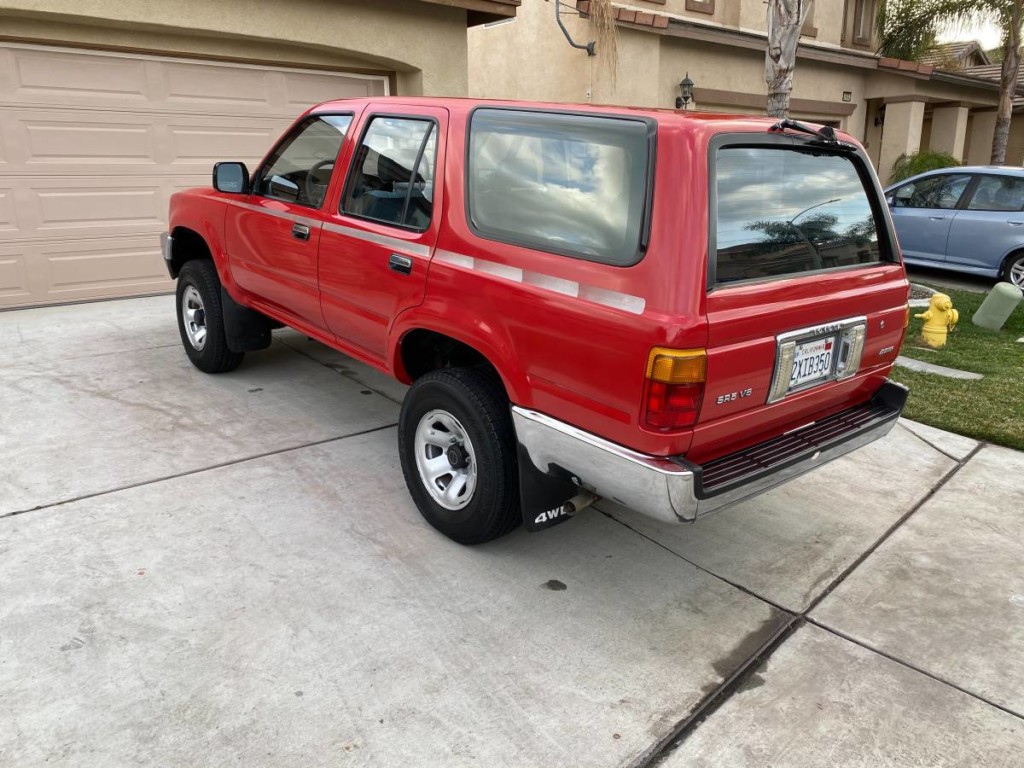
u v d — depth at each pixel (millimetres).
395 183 3459
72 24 6547
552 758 2252
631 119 2584
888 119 17062
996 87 18781
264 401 4918
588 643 2781
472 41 12367
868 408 3355
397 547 3326
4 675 2451
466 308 3021
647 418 2432
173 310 7117
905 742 2387
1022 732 2443
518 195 2889
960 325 7930
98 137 6996
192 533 3344
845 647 2836
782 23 7875
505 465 3035
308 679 2516
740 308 2482
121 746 2209
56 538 3244
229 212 4617
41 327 6414
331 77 8344
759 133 2658
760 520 3791
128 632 2688
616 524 3680
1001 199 9578
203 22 6938
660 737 2355
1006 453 4676
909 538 3648
